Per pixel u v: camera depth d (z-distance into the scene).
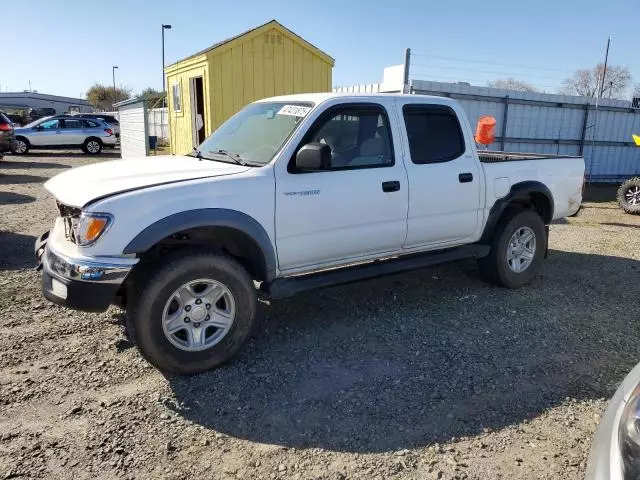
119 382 3.66
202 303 3.73
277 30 11.55
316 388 3.63
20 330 4.40
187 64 12.34
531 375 3.88
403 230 4.75
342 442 3.06
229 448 2.99
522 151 14.47
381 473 2.80
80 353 4.05
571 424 3.27
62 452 2.91
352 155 4.46
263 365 3.94
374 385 3.68
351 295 5.45
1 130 17.59
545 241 5.86
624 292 5.79
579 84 44.53
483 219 5.34
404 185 4.65
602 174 15.91
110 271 3.40
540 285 5.96
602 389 3.70
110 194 3.48
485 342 4.41
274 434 3.12
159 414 3.29
